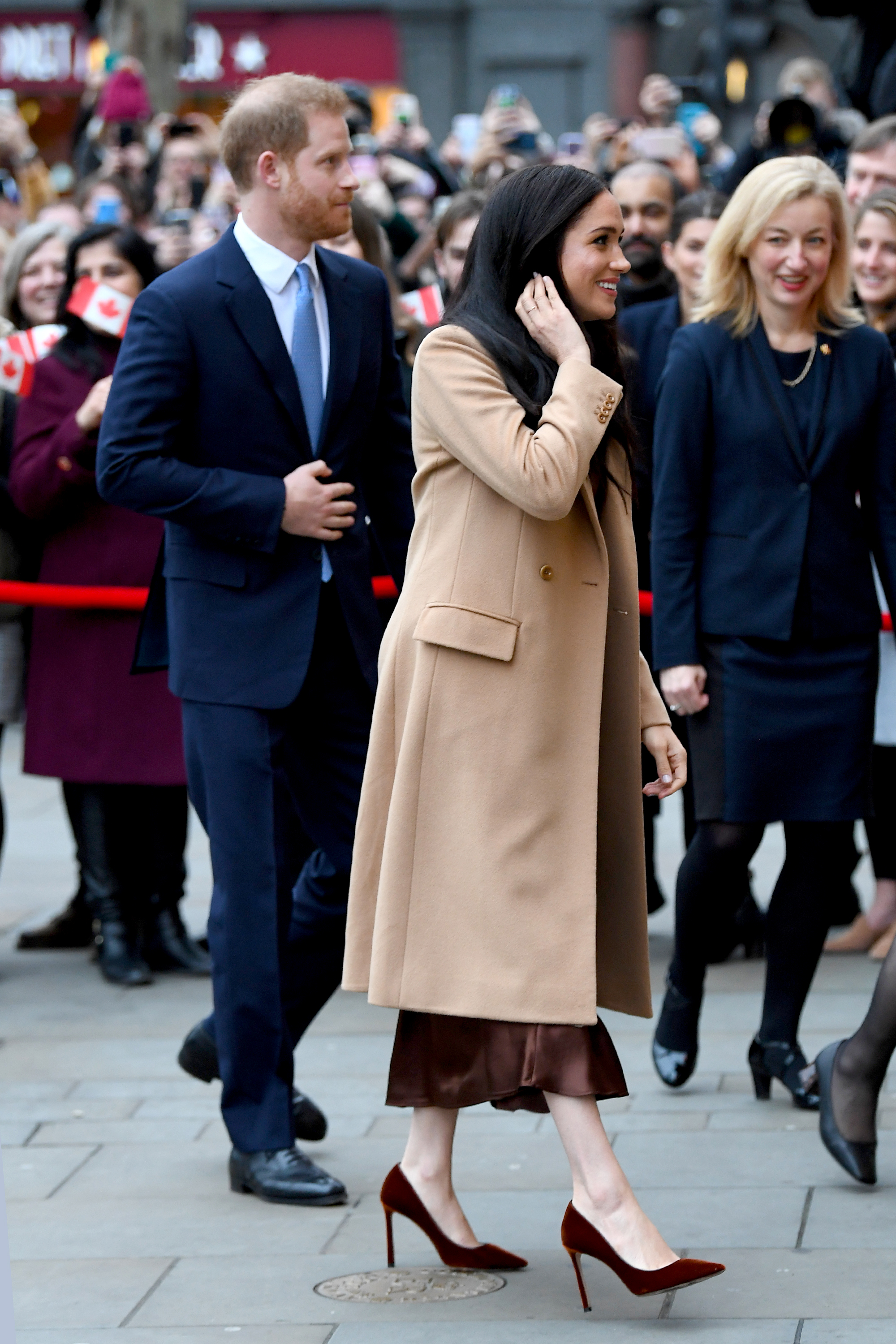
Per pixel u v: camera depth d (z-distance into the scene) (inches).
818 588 507.8
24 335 681.6
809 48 3179.1
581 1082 374.3
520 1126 518.9
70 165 2800.2
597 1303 387.9
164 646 490.6
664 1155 482.6
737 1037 591.5
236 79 3339.1
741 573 509.0
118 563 679.7
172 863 708.0
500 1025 382.9
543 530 381.7
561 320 376.8
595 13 3371.1
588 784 382.0
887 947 673.6
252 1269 416.2
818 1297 384.5
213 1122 531.5
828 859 520.1
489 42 3376.0
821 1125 457.1
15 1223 453.1
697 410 512.4
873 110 948.0
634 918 395.9
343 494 465.4
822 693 509.4
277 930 464.8
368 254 654.5
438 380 378.6
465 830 381.4
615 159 969.5
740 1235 422.9
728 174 834.2
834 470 509.0
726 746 510.3
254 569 466.6
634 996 397.4
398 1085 395.9
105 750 682.2
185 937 711.7
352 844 481.4
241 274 469.1
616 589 394.9
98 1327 385.7
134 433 460.1
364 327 482.6
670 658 514.3
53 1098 555.5
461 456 376.8
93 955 737.0
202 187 1230.9
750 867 789.2
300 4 3339.1
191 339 463.5
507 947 377.4
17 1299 403.2
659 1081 550.6
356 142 1176.2
